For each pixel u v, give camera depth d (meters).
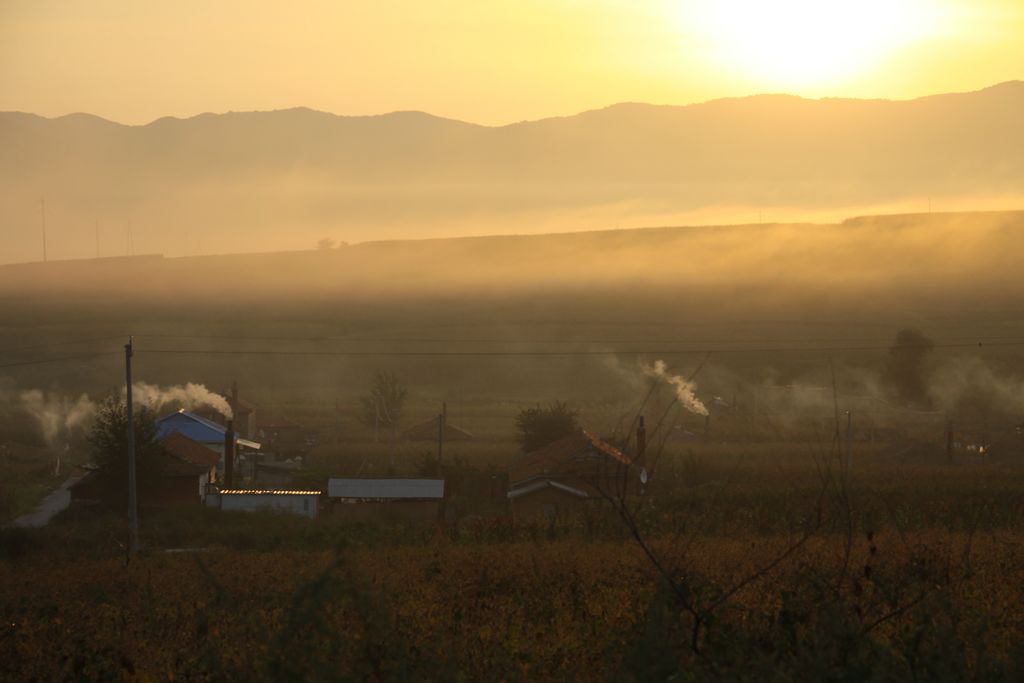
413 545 49.97
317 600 12.13
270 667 11.91
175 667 21.34
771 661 12.68
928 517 49.00
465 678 17.20
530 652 21.17
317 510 71.00
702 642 14.51
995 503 51.97
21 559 53.00
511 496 63.97
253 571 39.44
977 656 14.16
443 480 71.62
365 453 100.31
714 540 41.22
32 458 104.75
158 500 74.06
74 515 71.38
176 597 33.34
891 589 17.41
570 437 72.81
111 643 25.06
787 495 55.81
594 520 47.75
